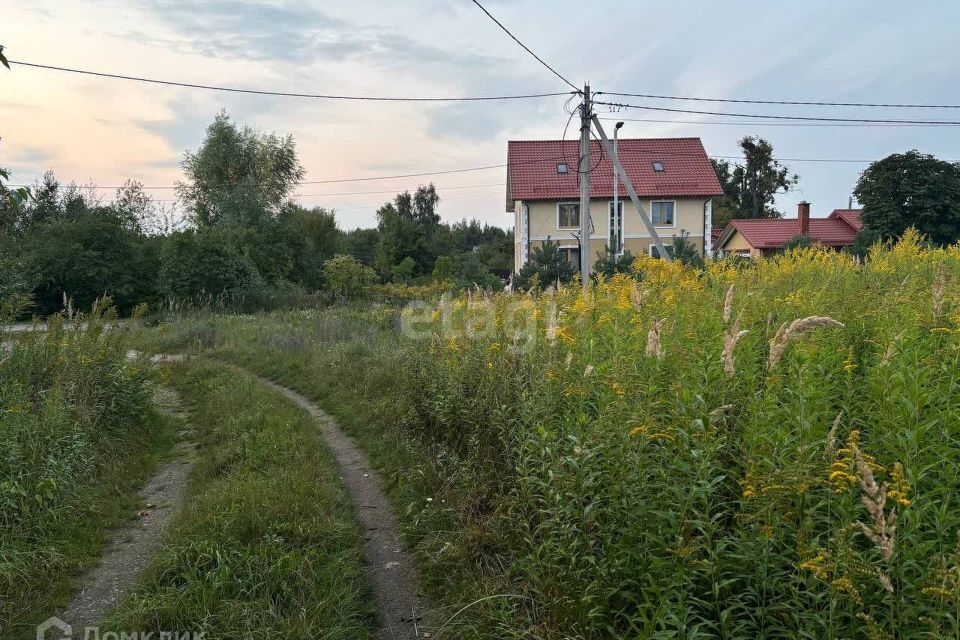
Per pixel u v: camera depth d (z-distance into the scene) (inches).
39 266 1162.6
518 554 171.6
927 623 97.0
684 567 117.2
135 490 267.9
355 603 172.2
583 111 698.8
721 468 127.6
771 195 2468.0
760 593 117.1
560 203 1382.9
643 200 1375.5
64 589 183.9
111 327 368.2
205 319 828.6
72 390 297.7
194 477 272.4
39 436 243.4
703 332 201.3
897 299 201.0
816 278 304.5
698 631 113.9
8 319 324.5
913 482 110.0
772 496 114.2
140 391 356.8
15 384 280.2
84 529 218.8
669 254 745.0
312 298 1080.8
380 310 740.7
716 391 148.8
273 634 154.3
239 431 327.3
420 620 170.7
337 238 2102.6
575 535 143.6
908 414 124.7
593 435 147.6
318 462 279.4
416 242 2228.1
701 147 1467.8
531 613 149.6
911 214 1087.6
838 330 185.0
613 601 132.7
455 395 253.0
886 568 104.7
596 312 271.9
